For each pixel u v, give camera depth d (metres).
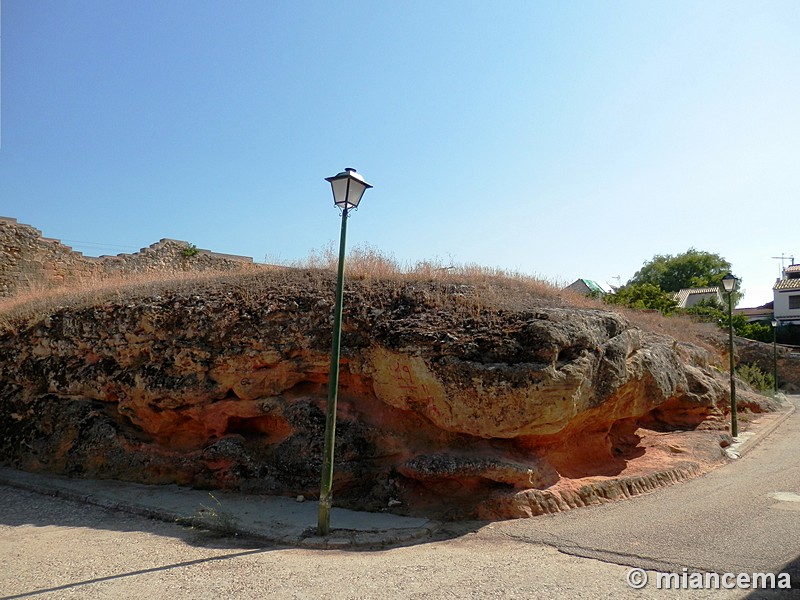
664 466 10.03
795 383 31.81
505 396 7.72
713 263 61.19
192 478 9.41
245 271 12.13
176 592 5.15
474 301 9.27
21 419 11.42
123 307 10.80
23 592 5.23
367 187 7.14
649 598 4.91
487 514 7.49
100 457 10.08
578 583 5.27
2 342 12.37
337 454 8.59
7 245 19.27
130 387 10.06
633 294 33.41
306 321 9.47
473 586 5.21
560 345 8.00
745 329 38.59
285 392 9.52
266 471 8.88
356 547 6.54
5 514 8.28
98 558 6.18
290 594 5.07
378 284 10.16
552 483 8.22
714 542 6.46
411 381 8.38
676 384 11.92
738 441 13.59
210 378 9.63
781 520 7.36
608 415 9.72
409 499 8.02
